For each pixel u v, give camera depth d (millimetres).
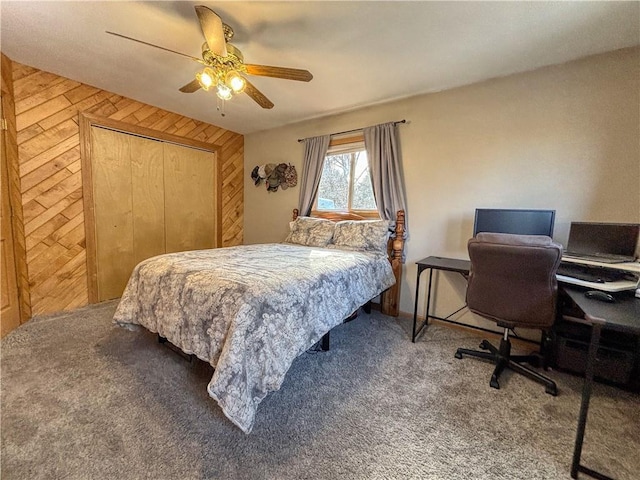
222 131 4078
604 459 1239
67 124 2674
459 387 1745
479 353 2043
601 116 2010
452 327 2691
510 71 2281
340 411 1517
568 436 1369
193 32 1881
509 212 2176
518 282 1651
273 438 1322
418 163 2826
